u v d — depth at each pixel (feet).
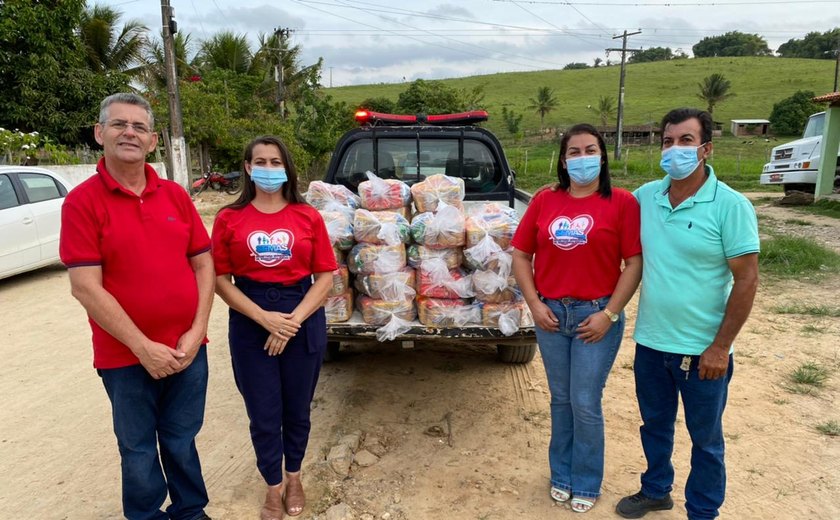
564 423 9.56
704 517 8.64
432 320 11.18
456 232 11.02
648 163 95.61
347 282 11.53
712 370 7.97
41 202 25.11
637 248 8.66
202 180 60.90
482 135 16.43
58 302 22.02
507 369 15.28
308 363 9.05
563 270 8.92
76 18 56.03
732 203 7.70
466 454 11.13
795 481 9.99
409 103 120.06
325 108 79.71
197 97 62.08
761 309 19.80
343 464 10.59
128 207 7.48
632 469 10.53
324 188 12.26
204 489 9.04
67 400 13.62
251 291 8.72
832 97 39.81
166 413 8.37
